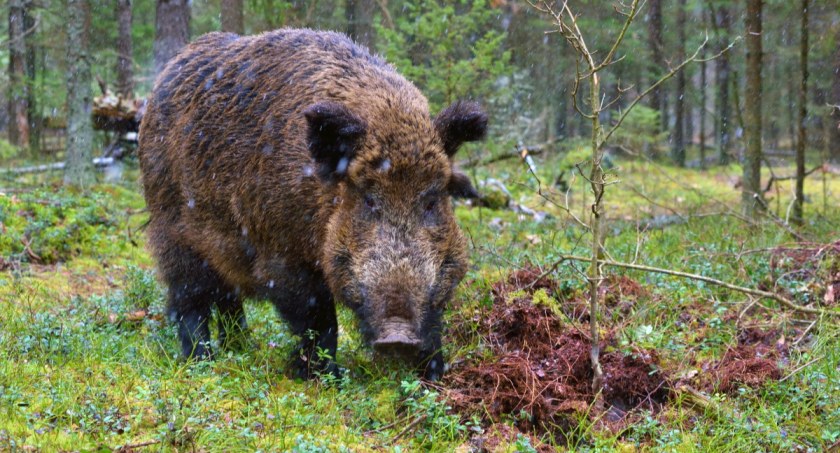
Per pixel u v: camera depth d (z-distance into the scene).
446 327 6.90
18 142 25.75
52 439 4.69
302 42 6.72
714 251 9.30
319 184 5.78
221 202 6.66
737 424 5.25
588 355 6.02
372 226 5.40
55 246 10.70
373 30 19.19
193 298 7.24
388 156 5.40
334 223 5.61
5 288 8.73
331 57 6.42
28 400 5.30
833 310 7.05
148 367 6.21
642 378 5.91
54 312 7.77
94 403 5.20
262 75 6.62
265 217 6.18
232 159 6.52
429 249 5.38
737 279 8.23
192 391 5.53
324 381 5.85
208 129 6.78
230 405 5.43
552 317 6.56
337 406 5.52
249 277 6.76
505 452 5.02
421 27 14.26
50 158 20.83
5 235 10.36
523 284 7.51
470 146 17.11
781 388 5.81
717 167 24.19
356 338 6.86
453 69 14.33
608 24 21.05
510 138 19.30
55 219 11.35
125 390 5.62
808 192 18.25
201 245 7.00
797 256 8.70
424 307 5.30
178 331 7.24
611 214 14.53
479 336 6.60
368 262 5.30
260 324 7.93
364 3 19.11
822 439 5.16
